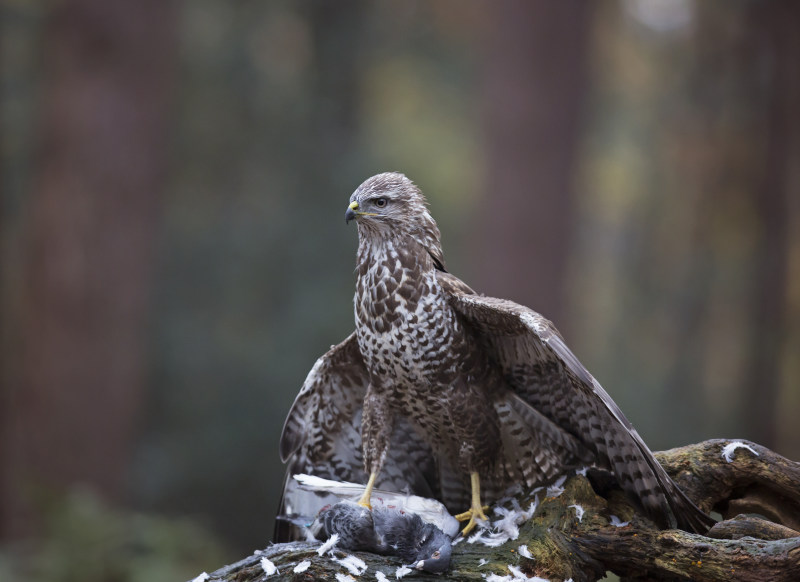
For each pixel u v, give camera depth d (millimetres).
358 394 5312
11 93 17203
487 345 4918
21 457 13062
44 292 13133
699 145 21078
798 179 20031
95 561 9953
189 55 19531
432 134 23078
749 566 3984
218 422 17031
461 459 4988
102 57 13305
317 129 20000
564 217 14203
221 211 19031
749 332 19984
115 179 13328
